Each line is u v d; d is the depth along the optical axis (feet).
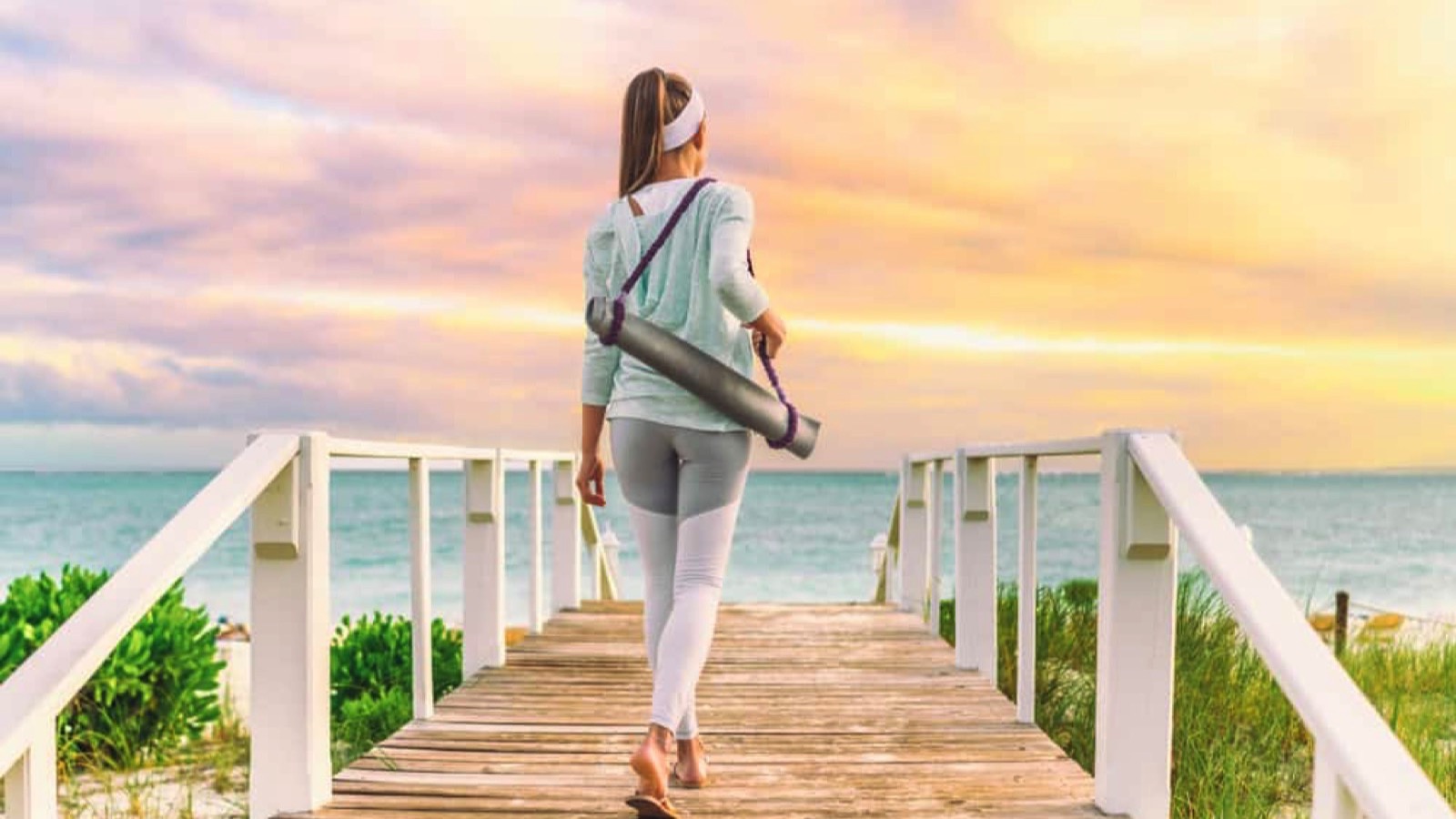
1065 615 20.39
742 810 9.44
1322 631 38.24
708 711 13.44
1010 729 12.48
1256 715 17.01
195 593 103.14
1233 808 12.32
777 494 227.40
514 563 115.24
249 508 9.05
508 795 9.80
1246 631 5.98
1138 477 8.93
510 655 17.28
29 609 19.53
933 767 10.84
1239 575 6.41
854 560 142.72
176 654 19.72
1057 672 16.97
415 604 12.86
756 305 8.33
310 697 9.19
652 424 8.73
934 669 16.29
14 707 5.18
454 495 203.92
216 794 16.84
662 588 9.21
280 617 9.17
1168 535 8.96
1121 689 9.14
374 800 9.61
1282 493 253.65
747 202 8.70
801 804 9.60
